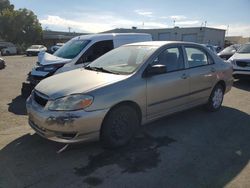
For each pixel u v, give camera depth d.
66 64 7.25
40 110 3.94
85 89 3.90
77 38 8.33
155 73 4.43
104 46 7.91
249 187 3.23
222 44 50.75
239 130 5.04
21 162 3.78
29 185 3.25
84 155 3.99
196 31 47.34
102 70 4.76
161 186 3.23
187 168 3.64
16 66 19.30
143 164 3.74
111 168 3.63
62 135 3.79
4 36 54.62
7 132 4.88
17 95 8.12
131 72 4.44
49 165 3.71
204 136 4.74
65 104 3.77
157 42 5.27
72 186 3.23
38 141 4.45
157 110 4.70
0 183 3.29
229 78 6.37
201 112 6.11
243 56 10.17
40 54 8.23
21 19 54.97
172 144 4.39
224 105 6.79
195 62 5.52
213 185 3.26
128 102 4.23
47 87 4.22
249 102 7.14
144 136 4.71
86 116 3.76
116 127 4.13
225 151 4.16
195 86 5.39
